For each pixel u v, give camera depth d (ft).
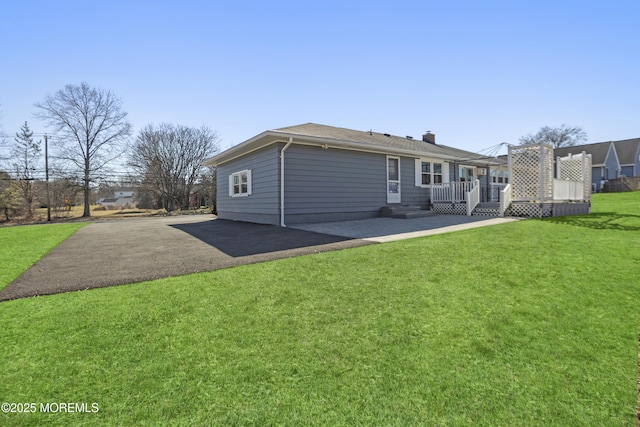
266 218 35.45
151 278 12.94
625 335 7.88
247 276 13.03
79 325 8.64
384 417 5.29
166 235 27.61
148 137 101.55
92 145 90.02
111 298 10.64
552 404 5.52
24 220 74.69
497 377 6.31
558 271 12.93
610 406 5.43
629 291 10.69
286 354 7.23
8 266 15.64
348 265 14.43
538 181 36.04
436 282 11.87
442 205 43.75
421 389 5.98
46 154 72.79
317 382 6.23
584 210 40.88
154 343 7.72
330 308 9.72
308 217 34.37
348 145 34.78
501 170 65.51
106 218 73.67
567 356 7.00
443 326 8.49
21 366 6.77
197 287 11.69
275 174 32.96
